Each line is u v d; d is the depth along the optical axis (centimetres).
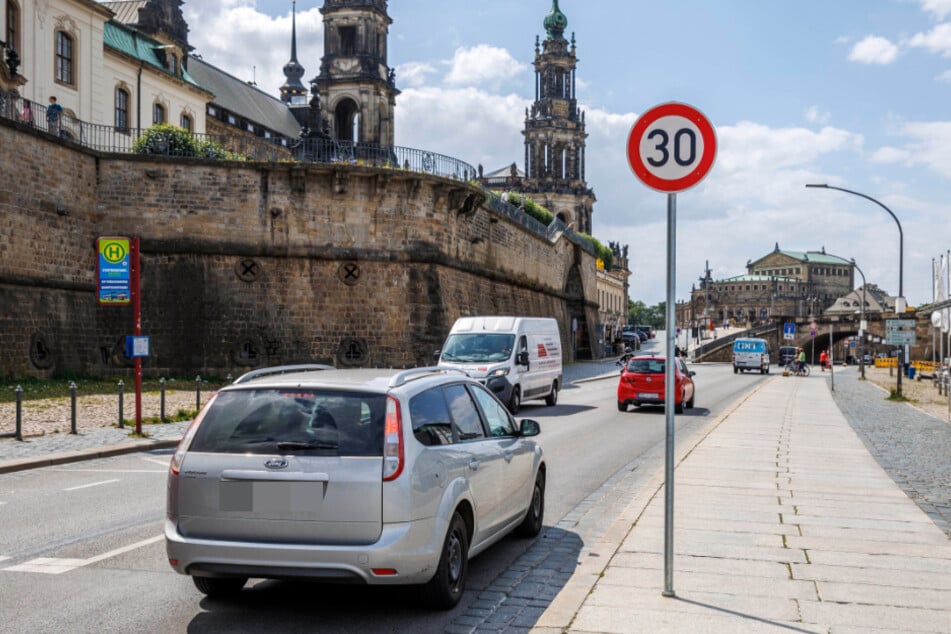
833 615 643
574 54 13638
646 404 3036
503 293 5609
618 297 13762
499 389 2639
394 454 672
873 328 11700
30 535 980
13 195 3216
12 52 3788
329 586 782
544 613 646
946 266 4388
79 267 3650
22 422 2080
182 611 705
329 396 699
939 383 4438
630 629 610
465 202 4653
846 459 1555
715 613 646
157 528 1020
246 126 8031
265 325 3966
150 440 1861
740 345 7312
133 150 4044
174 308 3856
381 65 8125
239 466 677
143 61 5859
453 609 717
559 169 13450
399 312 4172
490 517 821
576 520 1097
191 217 3900
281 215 4012
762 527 951
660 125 698
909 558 816
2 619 679
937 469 1498
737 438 1912
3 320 3130
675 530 934
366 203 4150
